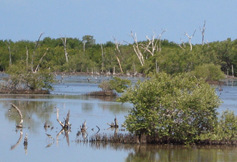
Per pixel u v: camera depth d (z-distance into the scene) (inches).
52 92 5305.1
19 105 3681.1
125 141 2199.8
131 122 2151.8
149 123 2107.5
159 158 1895.9
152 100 2143.2
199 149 2075.5
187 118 2111.2
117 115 3169.3
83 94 5078.7
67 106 3698.3
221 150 2059.5
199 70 7662.4
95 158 1895.9
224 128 2165.4
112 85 5044.3
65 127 2573.8
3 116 2997.0
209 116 2128.4
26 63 5349.4
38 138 2303.2
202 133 2148.1
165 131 2100.1
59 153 1980.8
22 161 1823.3
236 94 5374.0
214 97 2162.9
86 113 3253.0
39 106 3641.7
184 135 2135.8
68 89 5871.1
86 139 2289.6
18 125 2591.0
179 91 2144.4
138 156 1929.1
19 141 2224.4
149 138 2194.9
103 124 2753.4
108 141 2246.6
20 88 5113.2
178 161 1845.5
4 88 5032.0
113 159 1873.8
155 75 2332.7
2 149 2048.5
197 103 2101.4
